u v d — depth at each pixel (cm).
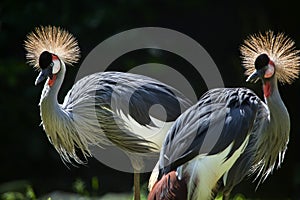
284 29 1680
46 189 1425
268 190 1475
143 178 1166
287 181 1520
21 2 1566
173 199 639
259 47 716
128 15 1630
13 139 1539
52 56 804
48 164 1539
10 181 1522
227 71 1678
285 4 1656
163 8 1691
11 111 1538
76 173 1508
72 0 1566
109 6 1591
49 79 804
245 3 1691
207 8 1719
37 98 1537
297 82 1593
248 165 693
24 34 1566
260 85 1545
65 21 1545
